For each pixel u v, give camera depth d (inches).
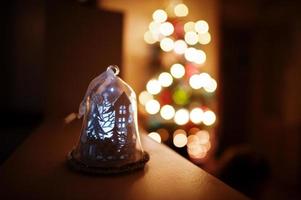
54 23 29.0
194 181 12.6
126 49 47.8
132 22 48.5
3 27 37.0
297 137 57.6
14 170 13.7
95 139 13.6
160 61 49.2
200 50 50.6
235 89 69.6
